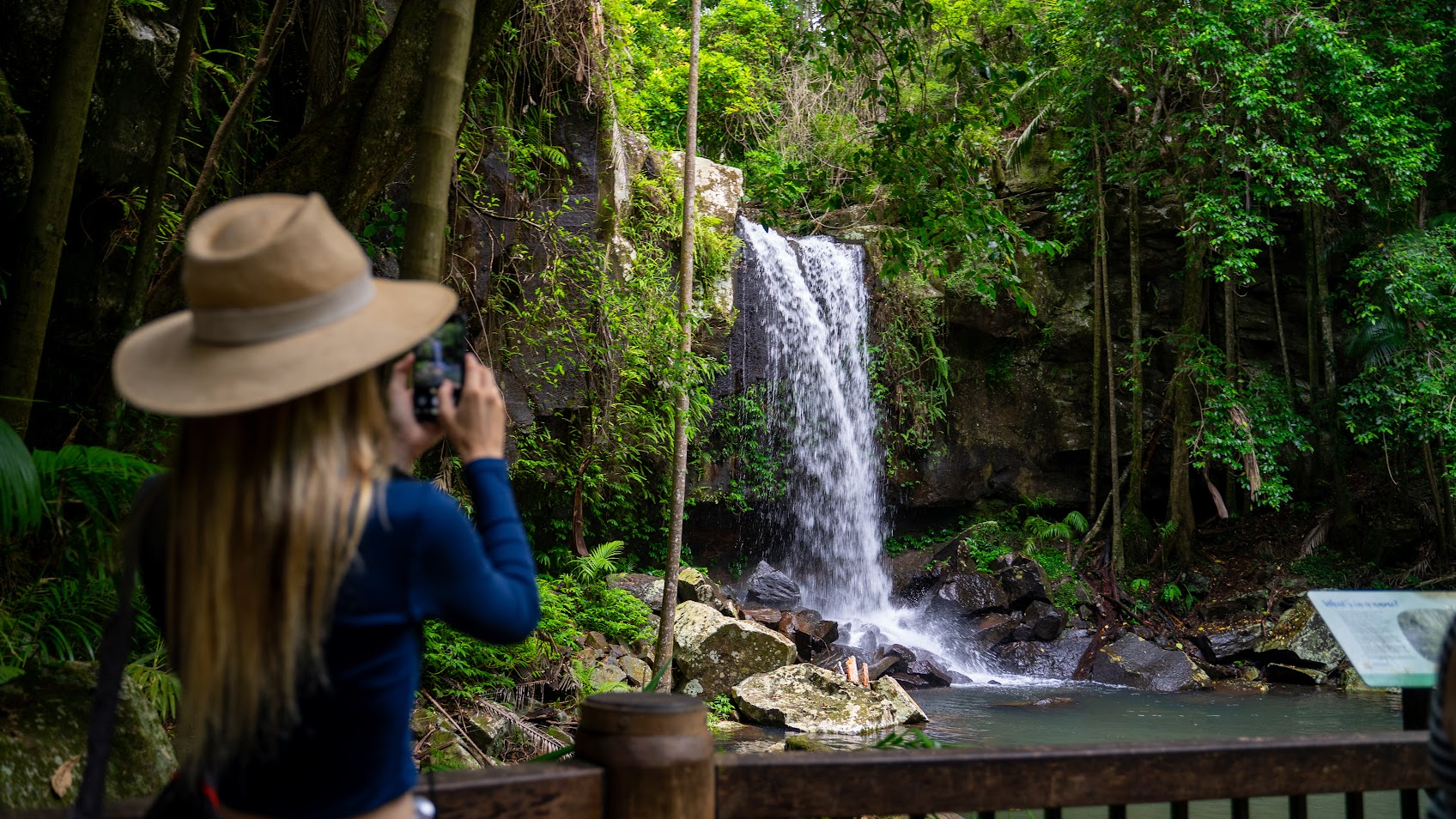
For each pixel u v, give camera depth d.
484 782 1.51
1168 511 16.52
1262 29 13.05
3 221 5.12
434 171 2.89
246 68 7.20
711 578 13.79
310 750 1.15
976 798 1.75
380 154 4.62
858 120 16.17
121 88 5.84
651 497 11.98
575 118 10.32
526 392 9.98
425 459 8.64
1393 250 13.27
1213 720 9.53
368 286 1.21
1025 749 1.82
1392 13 13.76
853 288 15.03
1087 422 16.17
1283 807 6.43
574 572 10.04
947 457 15.71
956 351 15.93
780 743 7.98
